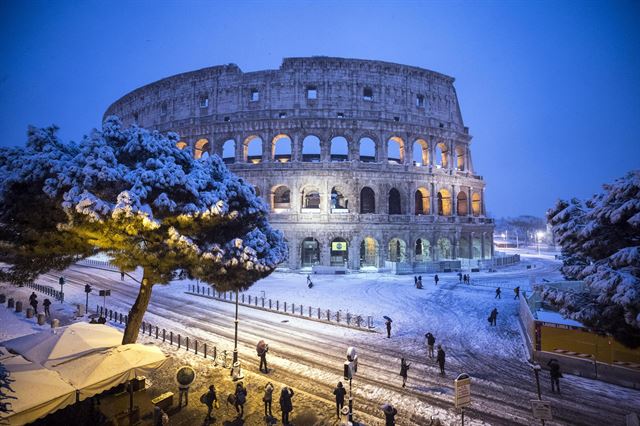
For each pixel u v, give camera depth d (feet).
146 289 63.67
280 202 235.40
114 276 177.27
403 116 223.92
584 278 51.06
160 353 49.70
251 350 79.97
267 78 217.97
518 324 103.40
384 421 51.67
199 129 220.02
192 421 50.57
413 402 57.62
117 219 46.29
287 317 109.70
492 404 57.47
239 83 221.05
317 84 216.54
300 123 208.44
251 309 119.34
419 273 201.67
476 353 81.10
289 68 217.15
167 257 52.90
